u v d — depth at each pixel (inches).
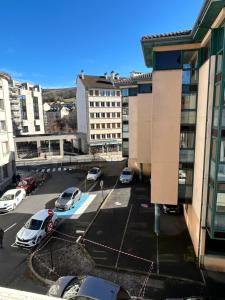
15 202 952.3
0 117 1224.8
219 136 452.1
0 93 1230.9
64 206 902.4
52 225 753.6
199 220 554.9
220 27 449.7
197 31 499.2
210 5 401.4
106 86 2277.3
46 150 2374.5
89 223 801.6
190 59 579.5
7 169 1296.8
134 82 1206.9
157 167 637.9
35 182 1254.3
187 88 591.5
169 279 518.9
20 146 2357.3
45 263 587.2
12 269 568.4
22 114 2625.5
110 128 2322.8
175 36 553.9
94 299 350.6
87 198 1044.5
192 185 628.4
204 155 512.1
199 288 490.9
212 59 471.5
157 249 631.2
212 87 480.1
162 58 593.3
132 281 516.1
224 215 481.1
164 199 650.2
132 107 1238.3
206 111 500.4
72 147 2564.0
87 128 2237.9
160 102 608.1
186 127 605.9
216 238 491.2
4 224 810.2
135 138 1269.7
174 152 620.4
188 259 585.0
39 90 2891.2
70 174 1508.4
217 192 475.2
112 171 1558.8
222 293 477.1
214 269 543.5
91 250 637.9
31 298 94.2
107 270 554.6
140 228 753.0
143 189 1149.1
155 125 619.8
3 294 96.7
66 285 402.0
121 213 875.4
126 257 601.0
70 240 695.7
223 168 465.1
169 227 751.1
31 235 666.2
